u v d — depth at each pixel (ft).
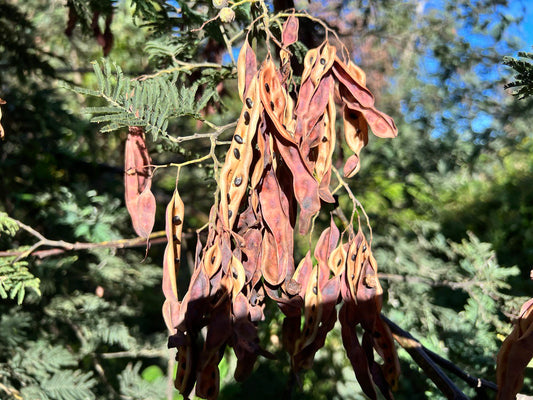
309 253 0.79
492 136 3.29
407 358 2.16
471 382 1.12
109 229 2.52
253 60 0.76
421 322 2.42
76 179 2.72
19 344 2.44
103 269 2.52
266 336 2.59
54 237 2.52
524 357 0.77
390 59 3.64
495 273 2.29
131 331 2.88
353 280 0.78
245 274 0.75
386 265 2.56
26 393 2.29
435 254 3.20
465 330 2.23
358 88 0.79
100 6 1.51
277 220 0.76
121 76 0.87
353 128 0.82
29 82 2.61
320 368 2.66
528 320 0.78
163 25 1.45
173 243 0.75
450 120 3.33
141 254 2.85
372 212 2.90
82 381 2.43
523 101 3.23
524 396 0.94
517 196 3.90
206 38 1.48
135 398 2.68
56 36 3.22
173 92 0.89
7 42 2.07
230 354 2.83
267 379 2.68
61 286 2.62
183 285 3.10
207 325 0.71
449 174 3.14
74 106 3.50
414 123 3.34
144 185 0.92
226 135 2.72
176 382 0.73
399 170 3.08
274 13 1.14
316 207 0.73
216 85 1.36
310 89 0.78
